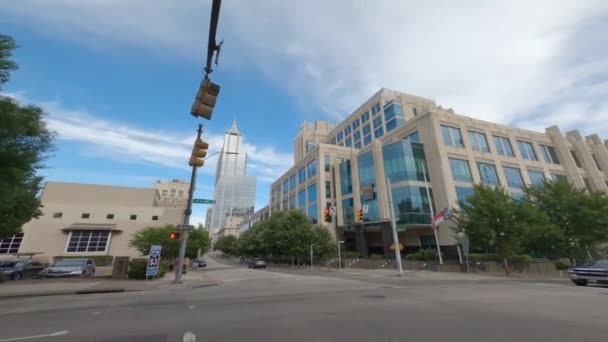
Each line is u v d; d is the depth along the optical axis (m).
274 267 45.31
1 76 10.59
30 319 6.75
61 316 7.05
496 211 21.70
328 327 5.71
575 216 23.97
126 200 45.56
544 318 6.34
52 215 39.03
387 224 35.31
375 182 38.22
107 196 44.69
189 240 38.44
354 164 43.75
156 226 39.84
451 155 33.91
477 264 23.50
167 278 19.58
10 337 5.29
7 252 35.62
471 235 23.48
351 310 7.40
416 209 32.66
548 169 39.22
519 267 22.59
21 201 18.27
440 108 38.41
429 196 33.75
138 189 46.84
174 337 5.17
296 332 5.38
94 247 39.31
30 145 12.38
